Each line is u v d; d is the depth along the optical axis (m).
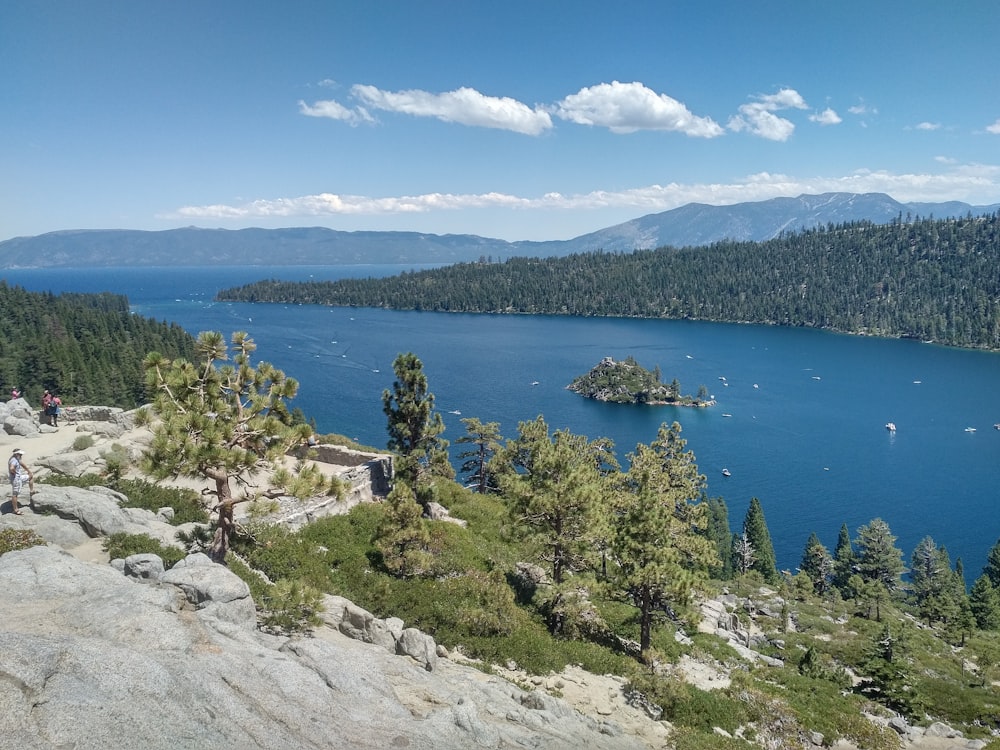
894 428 184.00
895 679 38.12
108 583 14.40
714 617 46.34
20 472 21.95
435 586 27.69
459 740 13.96
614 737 19.88
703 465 156.50
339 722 12.55
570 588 29.61
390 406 40.19
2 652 9.61
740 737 25.08
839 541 101.81
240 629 14.73
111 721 9.44
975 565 112.62
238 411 22.52
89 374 132.50
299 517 31.50
